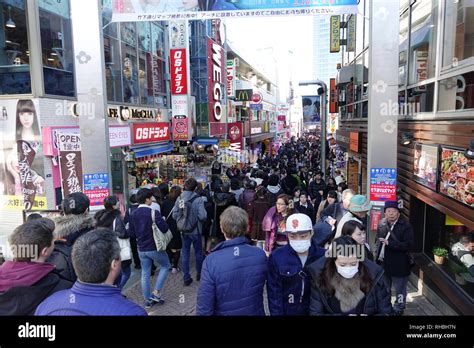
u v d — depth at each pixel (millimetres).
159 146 14766
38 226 2754
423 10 6945
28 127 8797
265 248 5836
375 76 6004
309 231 3240
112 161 11883
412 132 6973
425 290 6227
